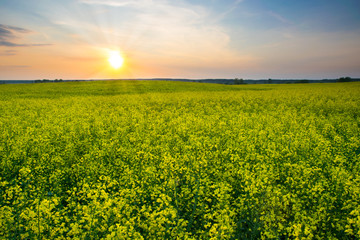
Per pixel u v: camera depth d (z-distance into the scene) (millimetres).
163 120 17109
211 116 18594
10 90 53562
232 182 6648
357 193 5184
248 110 24391
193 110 24547
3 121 15828
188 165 7523
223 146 9719
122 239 4070
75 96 41781
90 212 4766
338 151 9031
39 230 4387
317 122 16172
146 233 4812
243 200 5418
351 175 6445
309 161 7996
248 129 12945
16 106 25656
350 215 5133
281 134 11914
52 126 13773
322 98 33094
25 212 4562
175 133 12570
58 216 4863
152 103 30859
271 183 6477
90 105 27359
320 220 4828
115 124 16312
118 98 35531
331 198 5312
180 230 4453
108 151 9375
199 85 72312
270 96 37469
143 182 6422
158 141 10891
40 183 6738
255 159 8125
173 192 6016
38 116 19766
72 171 7711
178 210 5469
